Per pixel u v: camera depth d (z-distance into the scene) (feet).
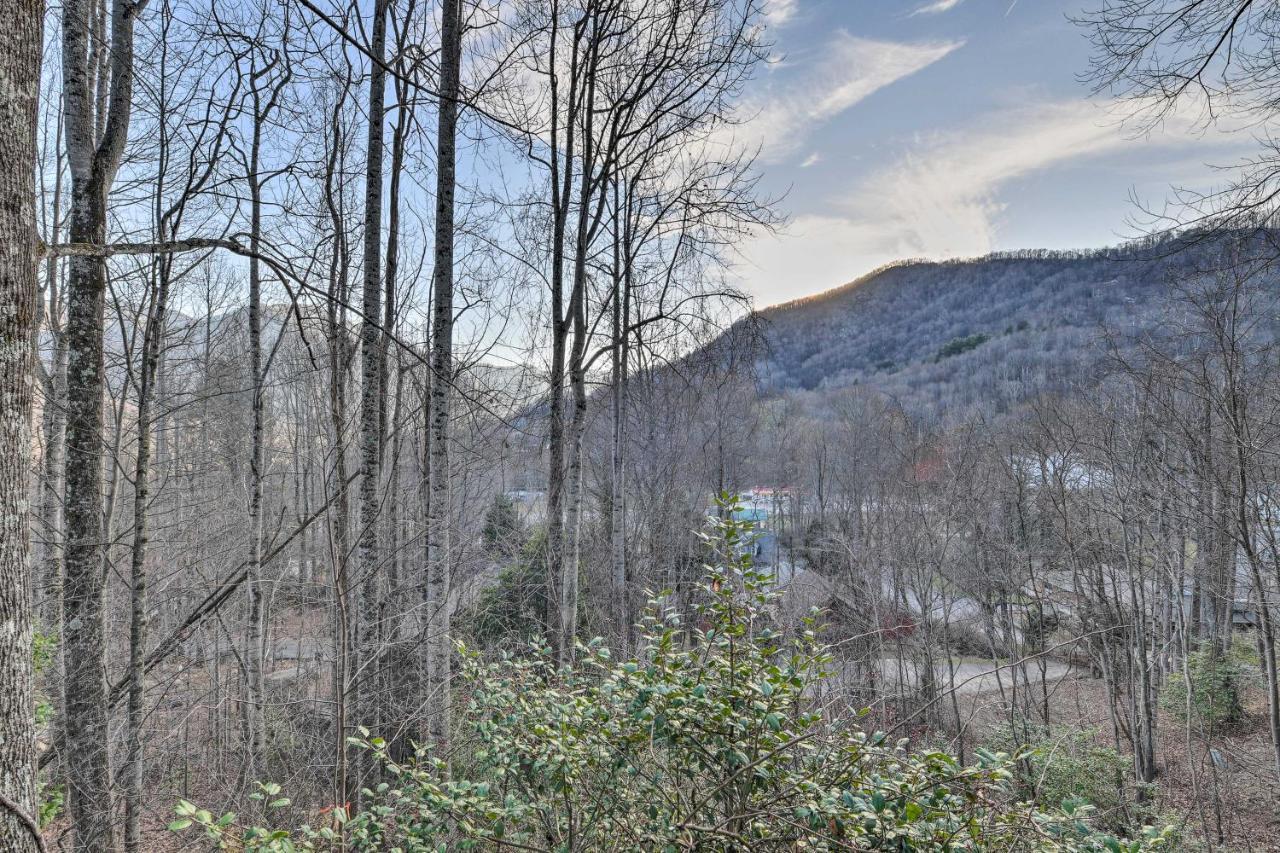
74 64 17.67
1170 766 43.27
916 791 9.79
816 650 12.16
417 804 11.43
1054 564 51.83
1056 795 34.04
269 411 45.24
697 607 12.91
